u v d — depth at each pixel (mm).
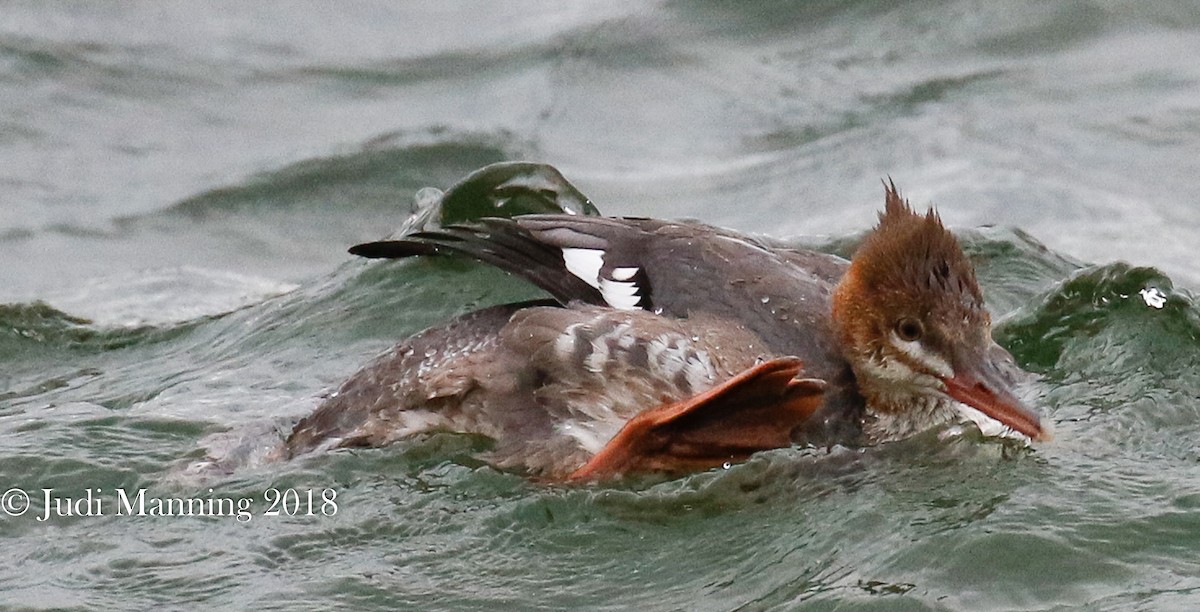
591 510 11312
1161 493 11133
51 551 10922
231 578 10555
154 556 10836
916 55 21359
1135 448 11922
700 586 10375
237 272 18203
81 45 22062
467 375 12094
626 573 10562
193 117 20922
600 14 22312
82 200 19453
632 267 12617
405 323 14617
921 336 12078
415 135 20172
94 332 15398
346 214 19219
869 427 12320
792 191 18688
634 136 20094
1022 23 21703
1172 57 21031
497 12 22531
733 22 22062
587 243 12781
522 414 12047
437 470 11875
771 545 10805
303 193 19531
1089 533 10625
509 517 11258
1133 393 12766
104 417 12953
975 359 12078
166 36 22328
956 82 20828
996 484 11414
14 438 12500
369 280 15422
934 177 18766
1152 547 10461
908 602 9977
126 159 20188
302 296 15500
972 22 21812
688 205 18641
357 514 11328
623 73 21266
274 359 14258
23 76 21406
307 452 12266
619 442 11578
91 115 20906
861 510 11141
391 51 22016
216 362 14367
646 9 22281
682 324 12070
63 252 18469
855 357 12367
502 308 12758
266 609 10148
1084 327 13727
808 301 12516
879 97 20625
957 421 12414
